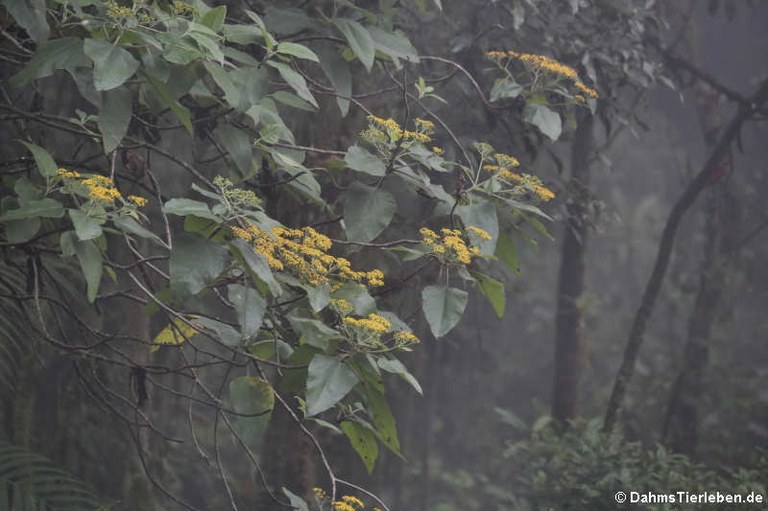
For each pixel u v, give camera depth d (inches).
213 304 382.6
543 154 647.8
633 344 480.7
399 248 223.1
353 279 218.5
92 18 198.1
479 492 727.7
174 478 494.3
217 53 192.4
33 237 219.6
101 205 186.7
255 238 198.1
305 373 215.0
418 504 681.6
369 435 225.5
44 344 388.5
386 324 198.5
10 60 227.1
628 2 400.5
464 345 658.8
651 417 644.7
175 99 204.4
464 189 247.3
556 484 434.3
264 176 271.6
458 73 377.1
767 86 457.7
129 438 422.0
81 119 230.2
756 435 625.3
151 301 227.1
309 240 214.4
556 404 510.6
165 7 224.1
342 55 274.1
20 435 380.2
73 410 421.7
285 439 378.3
